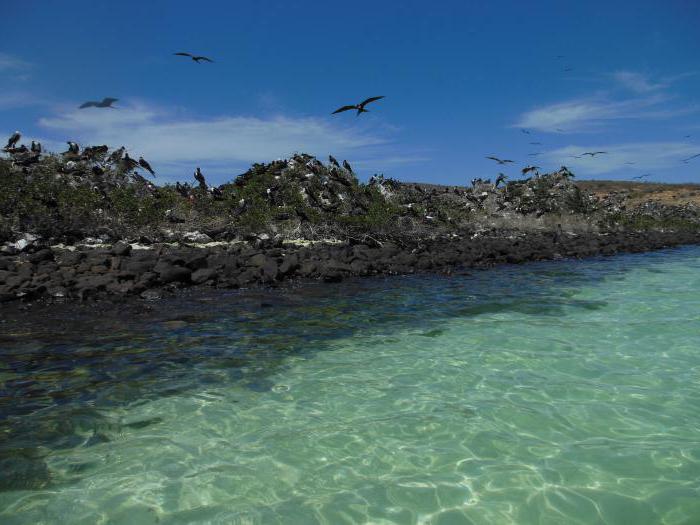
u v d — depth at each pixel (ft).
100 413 18.45
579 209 118.73
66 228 54.44
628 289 44.34
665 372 23.54
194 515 13.08
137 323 29.53
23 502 13.37
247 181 77.56
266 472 15.12
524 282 47.67
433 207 92.58
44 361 23.11
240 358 24.61
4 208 51.39
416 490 14.35
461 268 56.90
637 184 256.73
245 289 40.32
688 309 36.19
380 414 19.07
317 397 20.47
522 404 20.03
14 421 17.56
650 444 16.93
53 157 65.57
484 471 15.31
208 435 17.22
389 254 58.29
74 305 32.60
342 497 13.99
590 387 21.72
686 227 136.36
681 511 13.46
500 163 40.91
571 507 13.61
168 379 21.74
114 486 14.23
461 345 27.40
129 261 40.91
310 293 39.91
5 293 32.40
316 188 80.18
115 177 68.23
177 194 69.41
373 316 33.24
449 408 19.60
